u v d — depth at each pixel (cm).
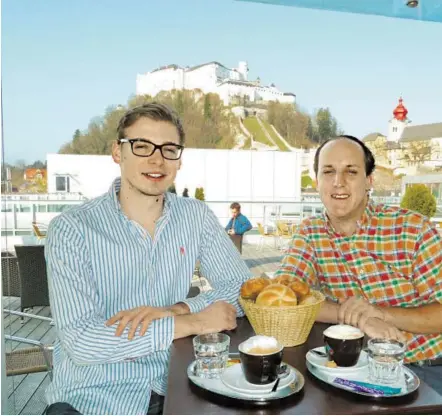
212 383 91
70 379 122
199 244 150
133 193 137
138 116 134
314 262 160
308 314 113
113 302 131
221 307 129
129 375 124
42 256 307
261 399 83
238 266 153
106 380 122
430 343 147
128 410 119
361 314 124
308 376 96
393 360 92
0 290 159
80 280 121
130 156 134
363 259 152
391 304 151
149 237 135
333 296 158
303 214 810
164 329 116
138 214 138
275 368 88
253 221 810
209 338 103
